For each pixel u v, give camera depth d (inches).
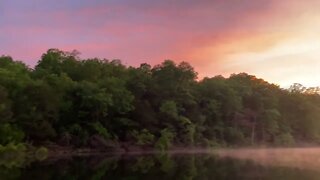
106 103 3860.7
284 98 6742.1
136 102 4392.2
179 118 4675.2
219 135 5344.5
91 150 3782.0
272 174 1935.3
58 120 3693.4
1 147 2915.8
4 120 3026.6
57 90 3732.8
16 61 4023.1
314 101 7175.2
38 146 3376.0
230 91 5565.9
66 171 2025.1
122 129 4279.0
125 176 1828.2
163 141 4328.3
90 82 4050.2
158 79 4805.6
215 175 1887.3
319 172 2028.8
